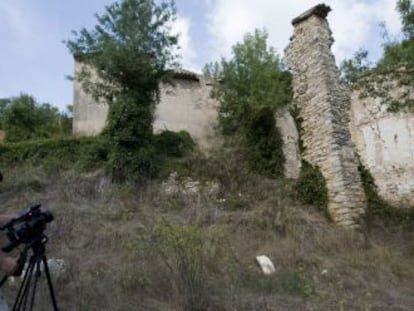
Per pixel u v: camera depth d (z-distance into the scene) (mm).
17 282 6891
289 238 11602
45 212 3418
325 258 10602
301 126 15281
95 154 15930
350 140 14391
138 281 7215
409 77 13016
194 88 22750
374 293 8312
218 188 14672
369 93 14062
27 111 24375
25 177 14359
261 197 14141
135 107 16016
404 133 15469
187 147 17859
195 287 6551
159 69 17016
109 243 9859
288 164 16125
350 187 13578
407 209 14570
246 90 22141
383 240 12438
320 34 15047
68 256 8852
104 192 13609
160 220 8664
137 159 15094
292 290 7859
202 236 8344
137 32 16516
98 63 16234
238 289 7391
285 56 16547
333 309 6977
